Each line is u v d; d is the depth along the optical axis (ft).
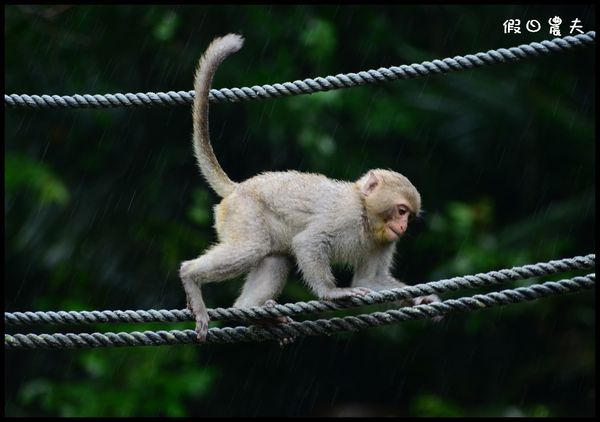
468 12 104.78
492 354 106.01
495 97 100.73
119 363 94.53
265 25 97.86
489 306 45.14
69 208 97.35
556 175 105.19
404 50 102.63
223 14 98.32
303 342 105.60
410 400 108.06
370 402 108.37
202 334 47.03
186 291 48.49
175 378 94.63
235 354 104.99
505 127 101.81
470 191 106.73
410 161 105.91
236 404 105.29
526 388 102.73
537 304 99.30
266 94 49.96
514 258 95.09
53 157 98.68
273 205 51.37
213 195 98.12
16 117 98.07
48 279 98.94
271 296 51.49
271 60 98.32
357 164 99.86
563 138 101.81
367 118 100.12
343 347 105.70
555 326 103.91
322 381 106.42
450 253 100.83
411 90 102.01
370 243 52.85
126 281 96.32
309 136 94.89
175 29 98.58
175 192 99.04
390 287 52.95
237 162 102.27
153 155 99.30
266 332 47.09
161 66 98.32
